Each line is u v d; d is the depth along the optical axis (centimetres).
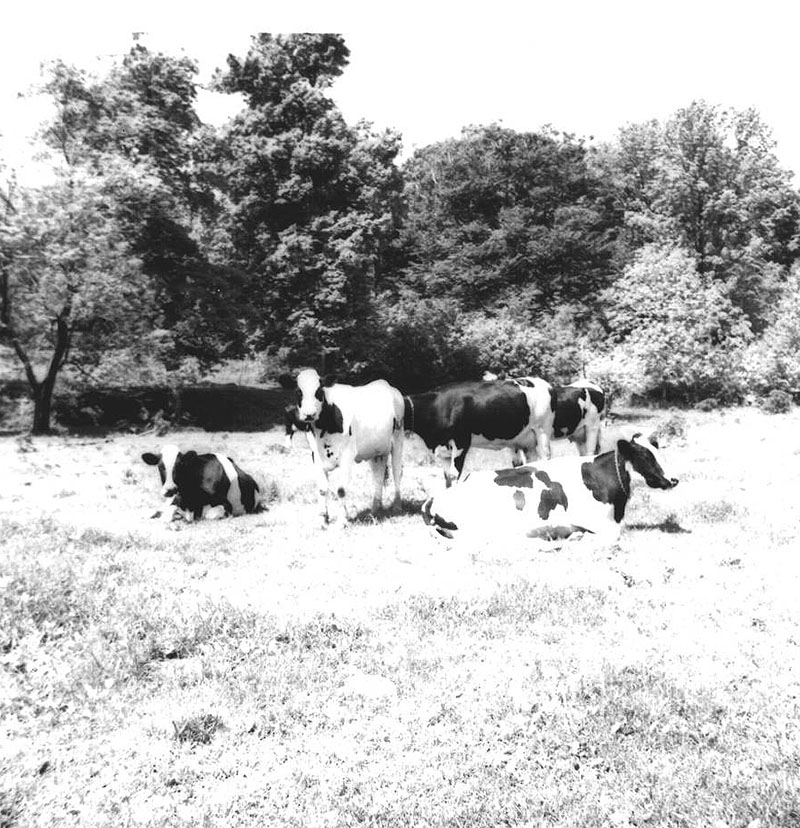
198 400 3797
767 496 1293
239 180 3706
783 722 479
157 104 3334
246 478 1227
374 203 4009
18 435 2973
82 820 406
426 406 1252
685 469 1634
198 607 695
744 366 3944
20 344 3125
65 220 2856
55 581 745
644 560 856
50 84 3028
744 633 634
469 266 5825
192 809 413
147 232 3294
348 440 1109
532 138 6159
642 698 510
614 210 6488
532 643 623
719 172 5006
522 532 915
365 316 3947
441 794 418
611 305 5384
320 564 888
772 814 386
